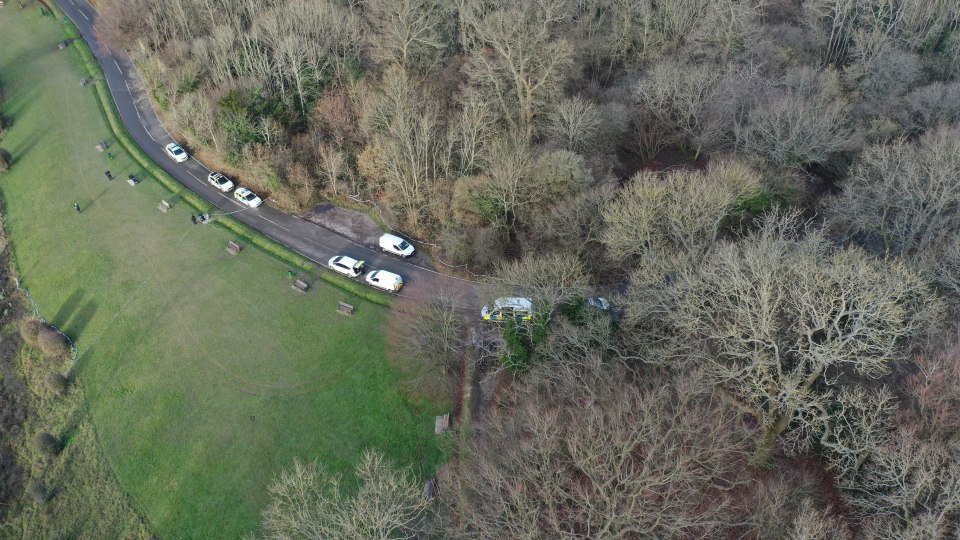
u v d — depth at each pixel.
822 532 39.50
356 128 87.19
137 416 63.59
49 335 71.12
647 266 53.12
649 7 95.31
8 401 67.94
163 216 84.31
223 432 60.72
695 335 49.94
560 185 68.50
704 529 42.31
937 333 47.44
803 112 71.12
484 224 74.75
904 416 44.66
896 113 78.75
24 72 113.62
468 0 92.69
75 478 60.47
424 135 75.19
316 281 74.31
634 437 44.47
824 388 48.94
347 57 92.94
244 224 82.06
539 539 39.84
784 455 49.50
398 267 76.25
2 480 61.25
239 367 65.94
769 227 57.53
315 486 46.19
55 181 92.12
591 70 100.62
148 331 70.69
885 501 41.47
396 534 47.69
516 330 57.62
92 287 76.69
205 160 93.31
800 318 43.31
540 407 48.69
